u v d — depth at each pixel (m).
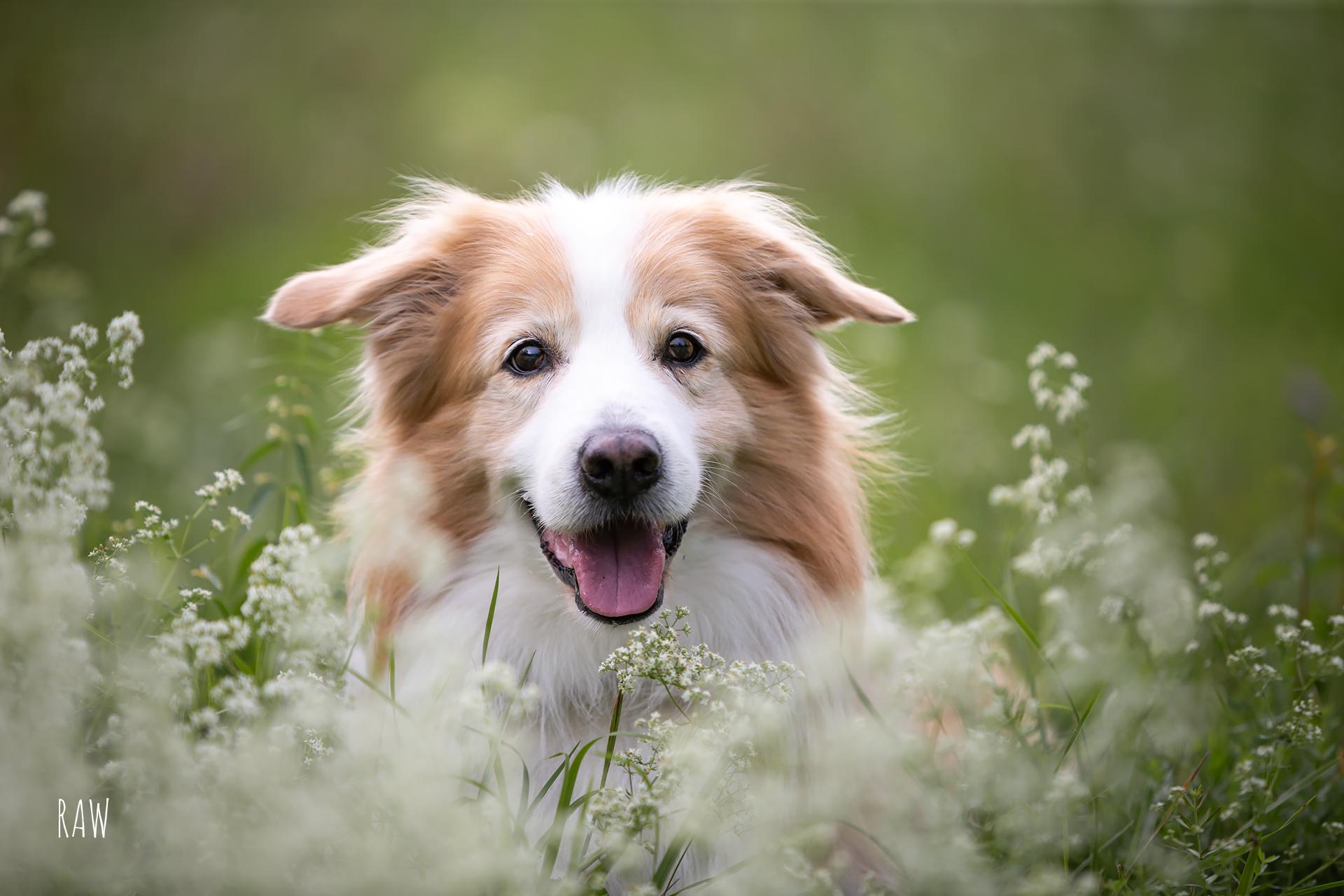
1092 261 13.73
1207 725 5.08
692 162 14.49
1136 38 17.81
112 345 4.18
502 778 3.62
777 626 4.88
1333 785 4.63
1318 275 13.53
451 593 4.84
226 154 14.38
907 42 17.44
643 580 4.52
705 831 3.59
